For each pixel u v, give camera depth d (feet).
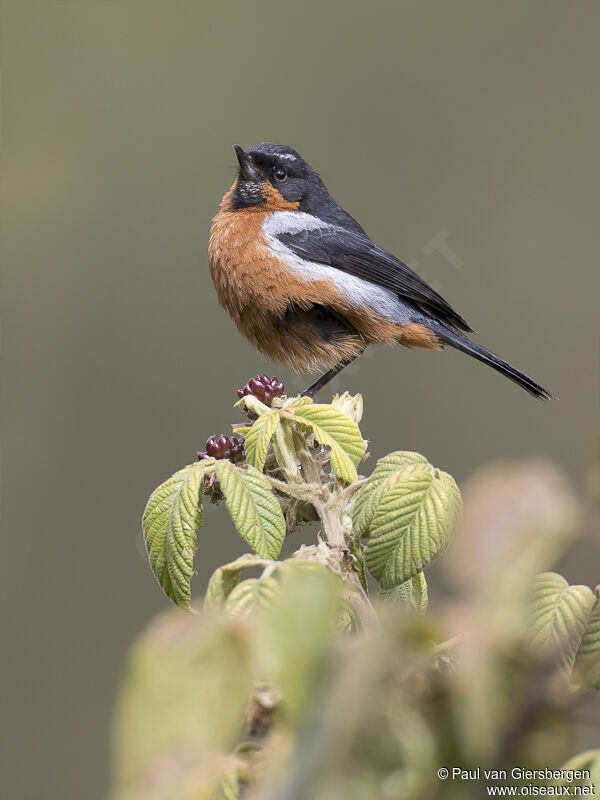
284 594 6.21
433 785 5.97
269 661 6.06
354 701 5.86
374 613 12.75
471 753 6.05
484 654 6.07
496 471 6.31
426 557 12.45
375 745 5.88
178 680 6.16
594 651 9.08
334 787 5.78
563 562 6.23
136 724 6.11
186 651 6.21
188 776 6.04
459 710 6.07
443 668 7.27
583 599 9.43
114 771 6.03
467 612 6.11
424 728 6.03
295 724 5.92
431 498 12.64
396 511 12.64
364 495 13.08
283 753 6.07
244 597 9.97
